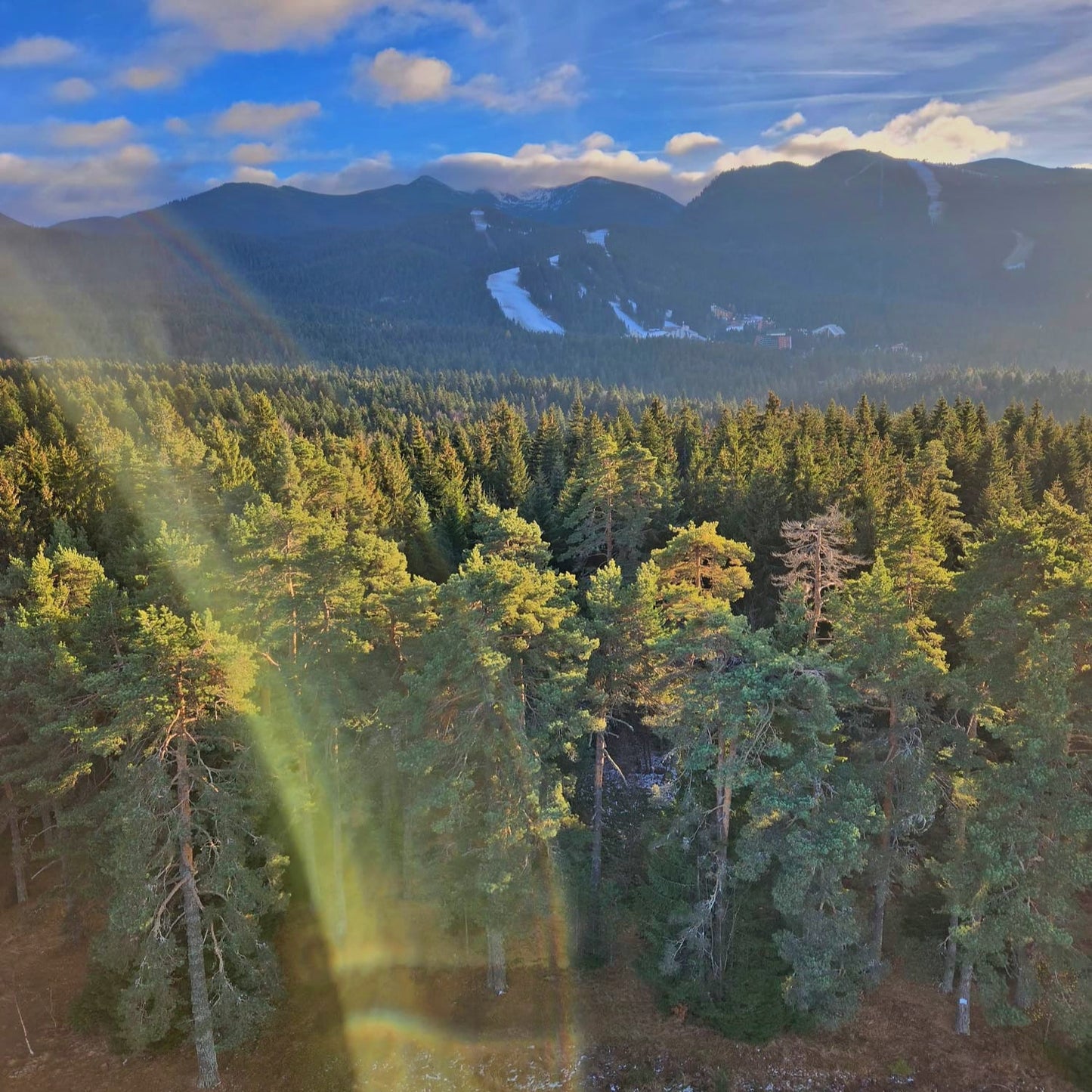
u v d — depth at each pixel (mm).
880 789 22203
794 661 18953
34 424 90312
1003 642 22328
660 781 33781
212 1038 21438
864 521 41000
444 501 56312
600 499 39875
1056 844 19828
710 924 23312
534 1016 24344
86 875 23969
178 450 51344
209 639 19094
